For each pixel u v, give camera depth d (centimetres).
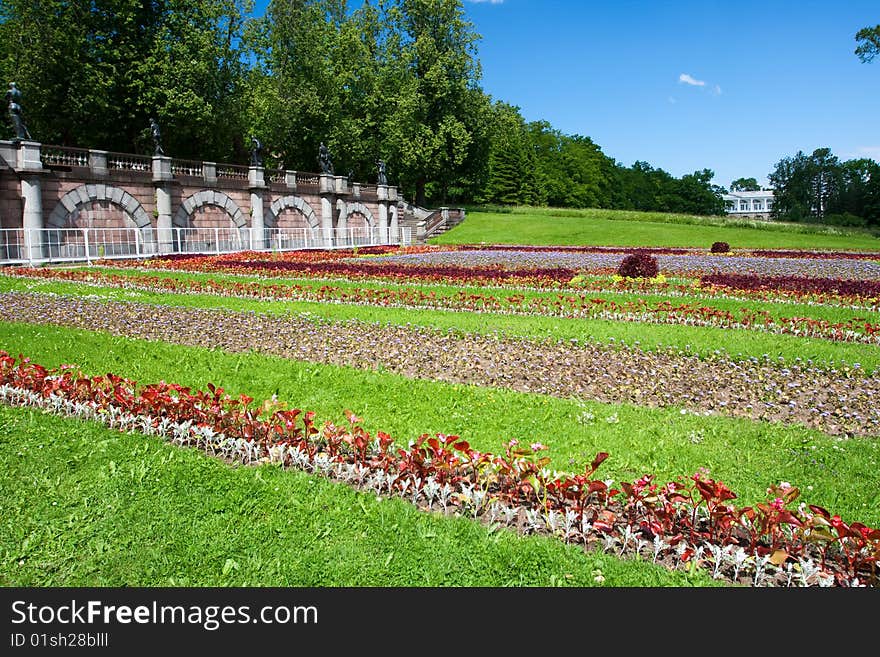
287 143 4694
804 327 1276
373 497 523
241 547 452
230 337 1167
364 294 1691
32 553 446
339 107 4872
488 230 5347
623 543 452
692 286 1811
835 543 432
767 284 1808
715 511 432
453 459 523
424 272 2152
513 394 826
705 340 1162
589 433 685
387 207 4762
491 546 448
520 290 1842
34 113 3556
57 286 1875
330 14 5566
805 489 556
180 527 478
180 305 1546
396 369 955
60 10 3428
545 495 484
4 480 550
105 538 464
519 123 8581
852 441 675
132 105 3694
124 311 1430
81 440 640
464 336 1182
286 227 3856
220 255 3050
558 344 1130
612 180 11525
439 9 5616
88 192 2761
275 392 830
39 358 986
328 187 4122
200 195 3262
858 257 3092
